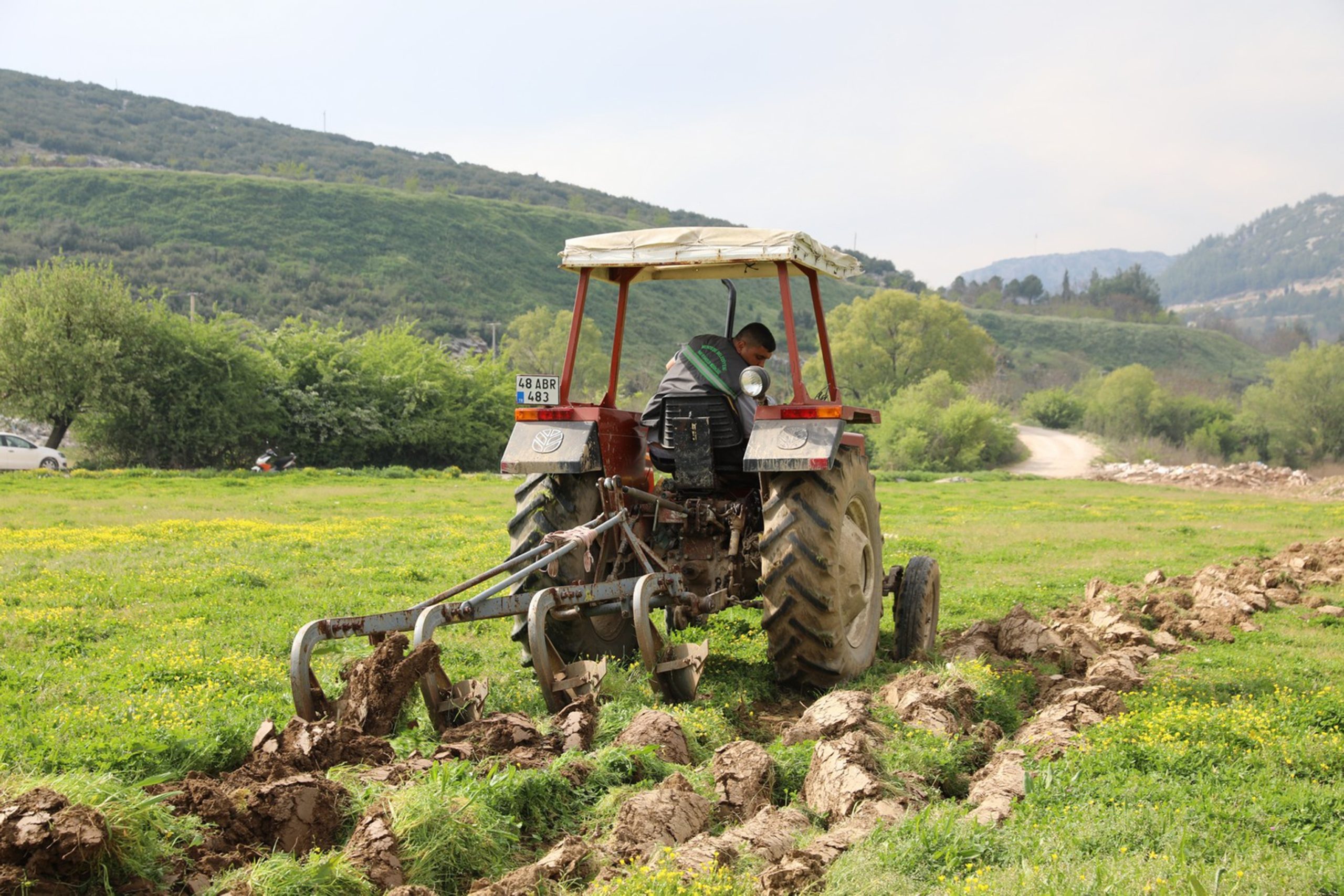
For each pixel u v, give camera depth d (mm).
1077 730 5480
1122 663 6949
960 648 7637
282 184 108062
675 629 6496
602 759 4594
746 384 6129
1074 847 3756
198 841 3648
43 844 3227
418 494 25562
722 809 4328
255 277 84875
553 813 4289
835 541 6234
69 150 133875
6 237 79125
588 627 6684
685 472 6738
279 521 17812
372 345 44375
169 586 9859
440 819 3842
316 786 3912
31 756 4523
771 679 6930
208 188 101625
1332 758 4914
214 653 7168
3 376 34969
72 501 21031
